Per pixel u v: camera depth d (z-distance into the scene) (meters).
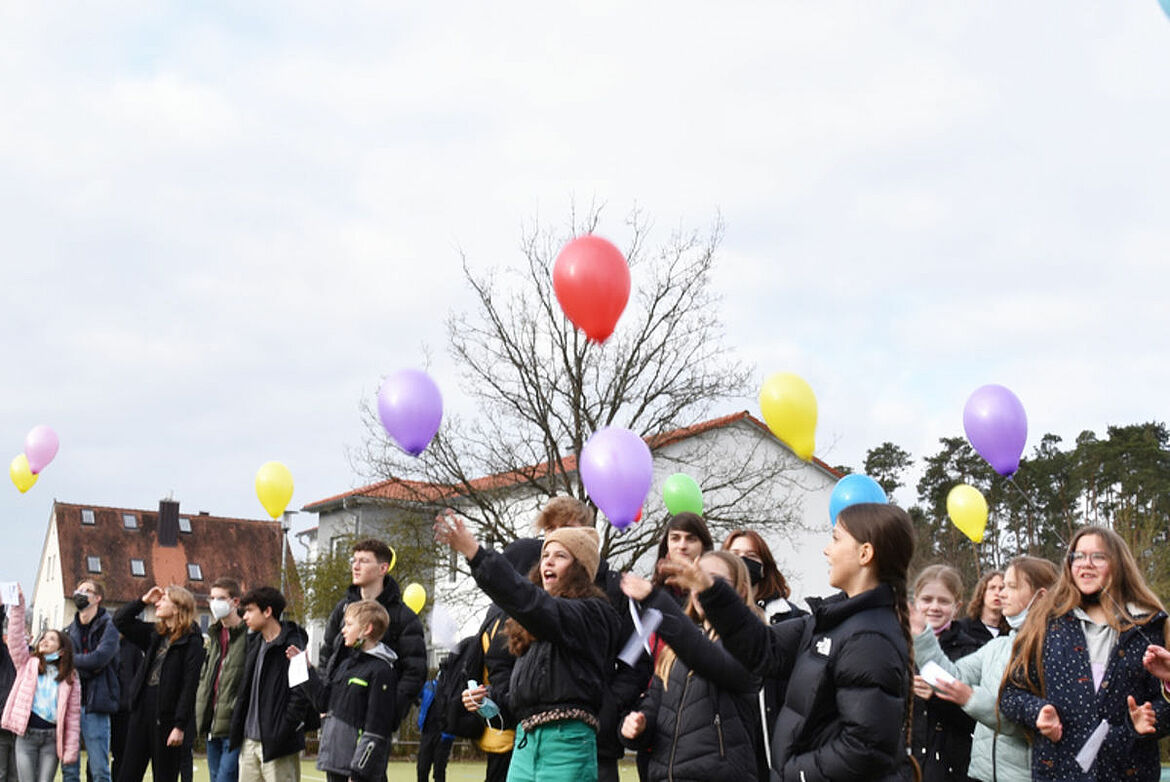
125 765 11.23
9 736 11.64
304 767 21.72
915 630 5.83
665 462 36.47
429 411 6.72
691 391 31.80
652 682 5.94
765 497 34.62
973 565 50.97
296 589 38.25
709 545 6.72
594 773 5.57
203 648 11.21
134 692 11.29
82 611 12.02
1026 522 58.25
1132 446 55.84
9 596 11.60
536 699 5.55
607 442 6.77
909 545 4.33
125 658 12.31
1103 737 5.19
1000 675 6.00
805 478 44.53
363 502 36.25
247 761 8.87
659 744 5.59
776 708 5.67
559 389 31.48
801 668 4.30
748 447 41.72
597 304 6.79
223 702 9.73
